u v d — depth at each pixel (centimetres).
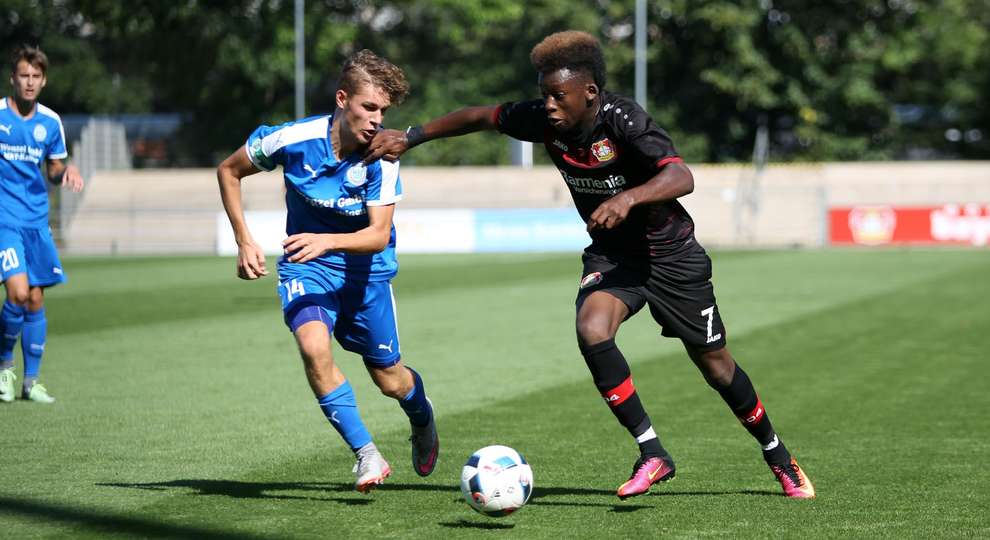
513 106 1953
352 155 1931
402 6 17288
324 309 1945
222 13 15862
